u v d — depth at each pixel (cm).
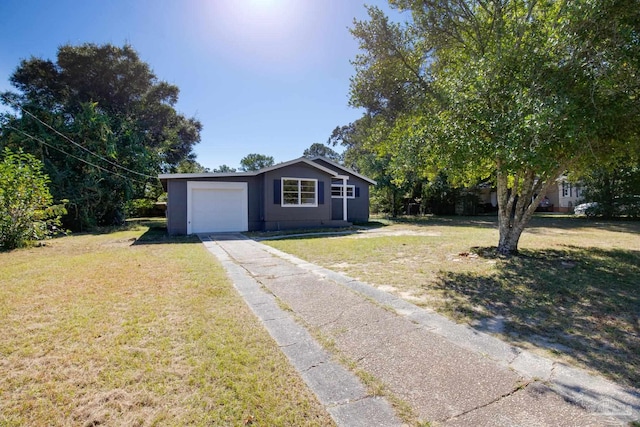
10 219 912
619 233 1159
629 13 467
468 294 445
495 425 189
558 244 877
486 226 1516
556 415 198
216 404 207
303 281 512
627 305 398
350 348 289
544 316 365
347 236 1123
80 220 1559
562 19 528
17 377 233
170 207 1268
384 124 867
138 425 187
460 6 731
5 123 1528
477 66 583
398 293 452
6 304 386
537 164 491
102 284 480
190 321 340
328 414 200
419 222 1780
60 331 310
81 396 213
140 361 256
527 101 494
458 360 267
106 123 1705
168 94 2609
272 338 306
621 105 491
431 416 198
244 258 707
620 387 227
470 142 538
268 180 1363
